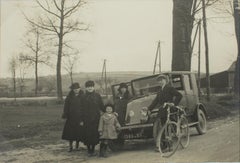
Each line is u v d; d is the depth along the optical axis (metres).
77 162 6.28
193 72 7.02
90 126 6.88
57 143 7.59
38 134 7.95
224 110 6.43
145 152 6.17
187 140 6.36
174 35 6.53
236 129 5.67
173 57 6.66
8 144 7.42
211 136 5.91
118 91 7.11
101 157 6.53
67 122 7.22
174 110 6.57
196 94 7.24
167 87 6.67
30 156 6.68
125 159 6.04
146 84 7.05
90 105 6.98
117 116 6.85
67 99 7.25
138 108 6.88
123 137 6.84
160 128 6.51
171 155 5.91
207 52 6.49
